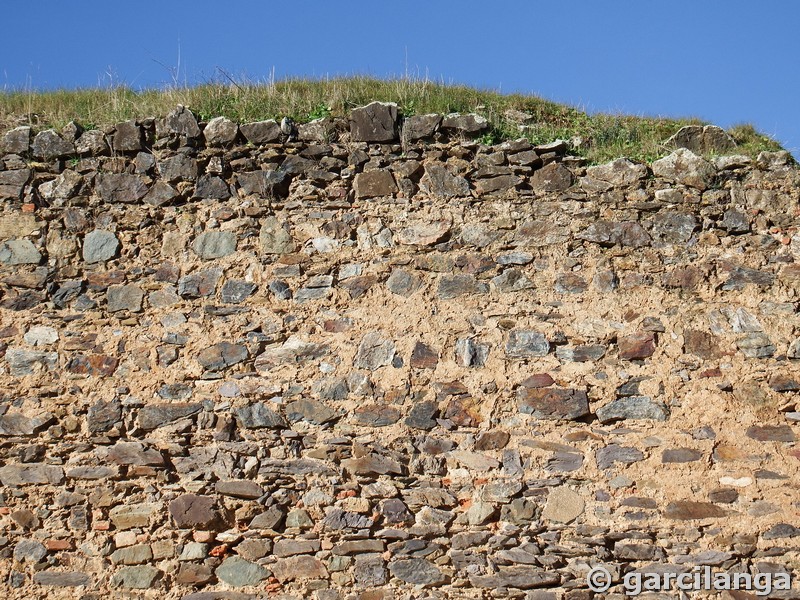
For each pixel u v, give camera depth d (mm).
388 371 6844
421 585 6371
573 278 7062
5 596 6422
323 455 6641
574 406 6699
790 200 7242
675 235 7164
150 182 7418
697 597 6305
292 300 7086
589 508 6465
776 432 6602
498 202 7305
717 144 7711
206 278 7156
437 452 6637
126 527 6527
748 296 6977
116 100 8312
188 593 6414
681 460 6547
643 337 6871
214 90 8344
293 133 7508
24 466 6656
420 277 7117
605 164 7371
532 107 8555
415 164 7414
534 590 6340
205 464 6641
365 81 8922
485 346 6891
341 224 7285
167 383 6859
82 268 7207
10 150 7477
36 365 6922
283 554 6461
